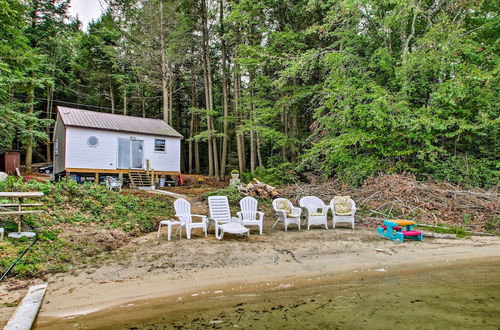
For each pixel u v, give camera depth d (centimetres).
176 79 2558
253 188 1147
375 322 326
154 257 532
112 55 2347
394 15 1067
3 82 978
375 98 1030
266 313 347
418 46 1043
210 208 706
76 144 1430
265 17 1575
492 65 1030
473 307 366
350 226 836
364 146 1123
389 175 1030
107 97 2773
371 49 1285
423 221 809
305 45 1383
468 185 964
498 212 809
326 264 516
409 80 1090
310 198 855
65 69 2611
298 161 1541
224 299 382
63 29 2333
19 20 951
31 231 566
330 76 1205
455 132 970
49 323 312
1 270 423
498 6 1101
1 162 1664
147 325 316
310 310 355
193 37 2084
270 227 817
